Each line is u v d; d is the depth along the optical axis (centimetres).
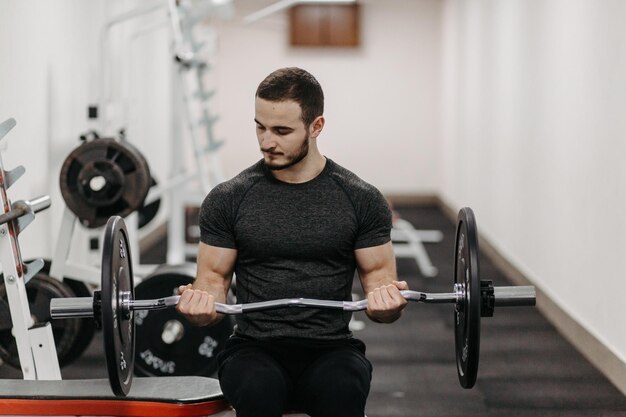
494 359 499
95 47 657
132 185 428
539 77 643
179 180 651
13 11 477
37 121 516
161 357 396
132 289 250
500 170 809
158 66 936
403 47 1255
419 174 1273
